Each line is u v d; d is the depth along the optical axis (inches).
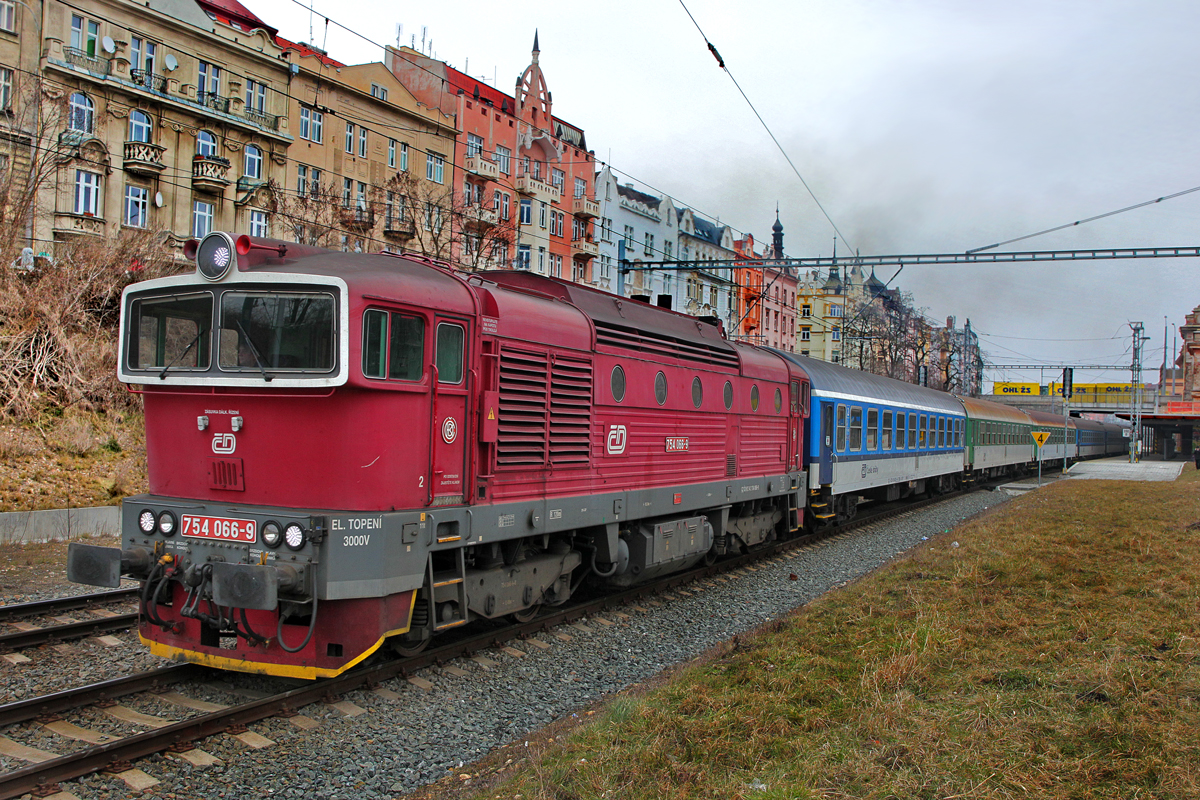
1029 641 297.1
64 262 711.7
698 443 463.2
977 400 1318.9
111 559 248.4
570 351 346.0
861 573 537.6
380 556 243.9
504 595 321.4
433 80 1412.4
